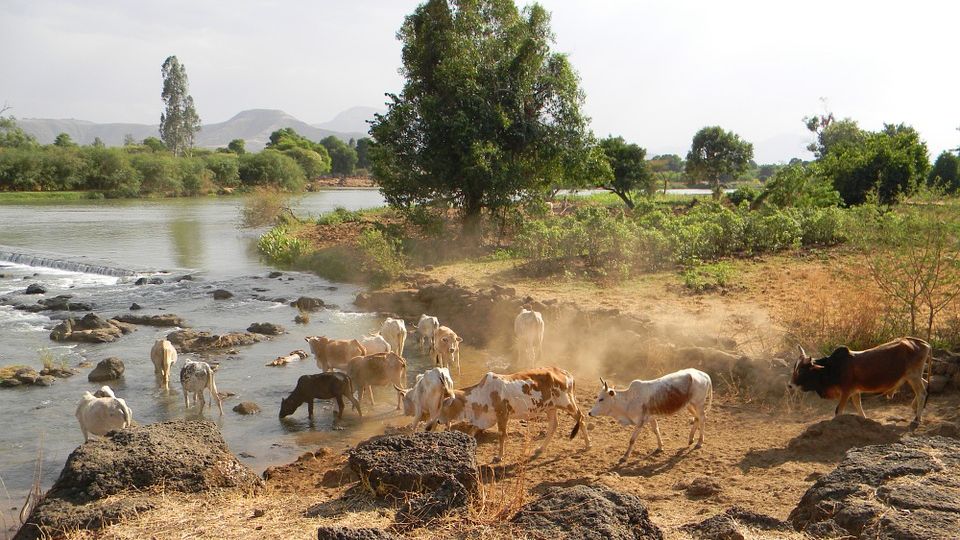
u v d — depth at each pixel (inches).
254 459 413.1
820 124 2856.8
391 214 1711.4
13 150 3031.5
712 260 879.1
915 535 197.0
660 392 371.6
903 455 254.2
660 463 364.5
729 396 458.0
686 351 503.2
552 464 370.3
